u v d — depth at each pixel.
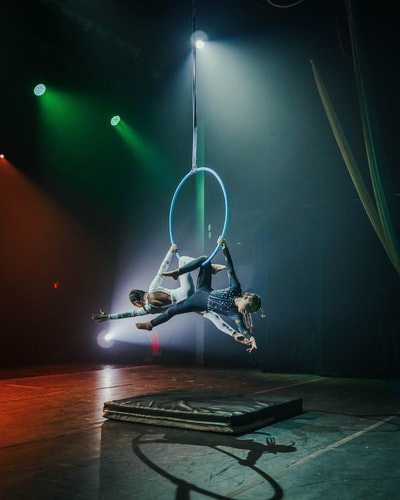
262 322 12.27
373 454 4.85
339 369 10.70
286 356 11.31
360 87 7.15
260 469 4.38
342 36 8.65
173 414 5.85
